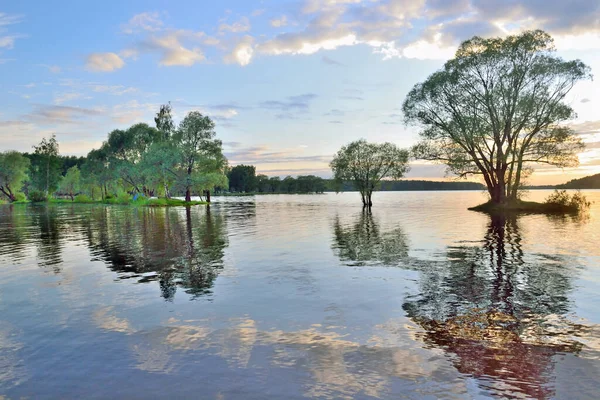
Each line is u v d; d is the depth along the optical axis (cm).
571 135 4259
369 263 1420
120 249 1861
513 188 4816
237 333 728
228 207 6638
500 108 4575
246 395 496
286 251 1742
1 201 9850
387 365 578
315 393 498
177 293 1034
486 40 4416
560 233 2300
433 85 4597
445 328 736
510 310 840
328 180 6725
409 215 4131
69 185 11300
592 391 492
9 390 524
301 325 768
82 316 848
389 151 6128
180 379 545
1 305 941
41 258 1645
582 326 734
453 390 500
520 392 493
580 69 4119
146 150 8881
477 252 1638
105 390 519
